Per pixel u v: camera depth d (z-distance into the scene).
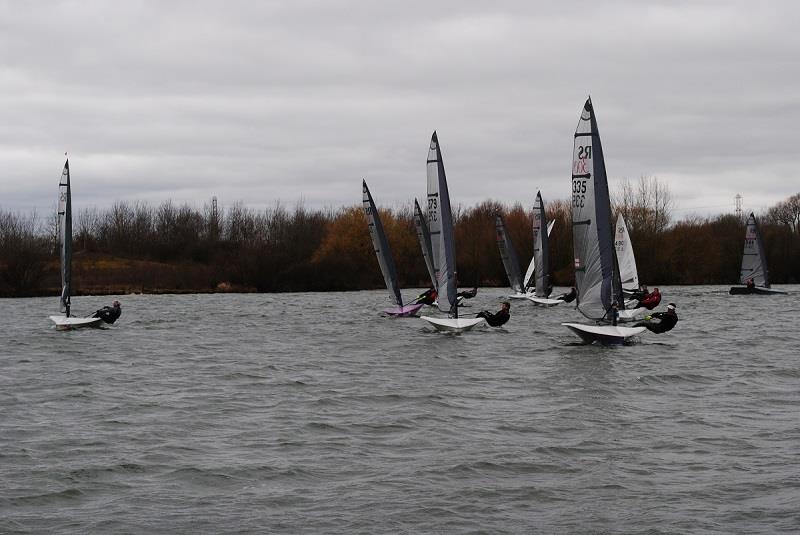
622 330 44.28
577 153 43.28
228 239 154.62
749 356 41.72
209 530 17.88
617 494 19.88
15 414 28.97
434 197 50.38
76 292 107.06
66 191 56.81
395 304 67.69
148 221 154.75
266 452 23.70
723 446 23.81
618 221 81.00
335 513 18.78
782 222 172.12
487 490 20.23
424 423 26.98
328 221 142.88
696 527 17.83
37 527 18.11
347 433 25.83
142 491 20.39
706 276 127.06
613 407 29.20
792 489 20.00
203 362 41.91
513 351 44.09
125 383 35.41
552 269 122.44
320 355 44.22
